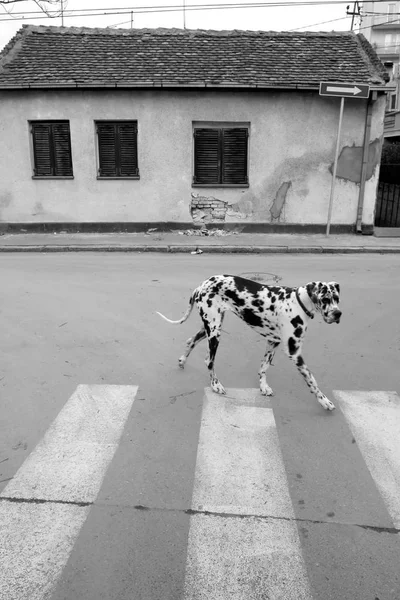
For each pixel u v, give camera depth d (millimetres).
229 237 13664
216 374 5535
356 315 7547
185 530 3150
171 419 4535
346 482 3645
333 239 13469
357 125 13453
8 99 13445
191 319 7340
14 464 3846
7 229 14281
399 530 3176
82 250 12469
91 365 5715
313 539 3084
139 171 13805
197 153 13719
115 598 2672
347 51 14672
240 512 3320
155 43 14914
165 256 11945
